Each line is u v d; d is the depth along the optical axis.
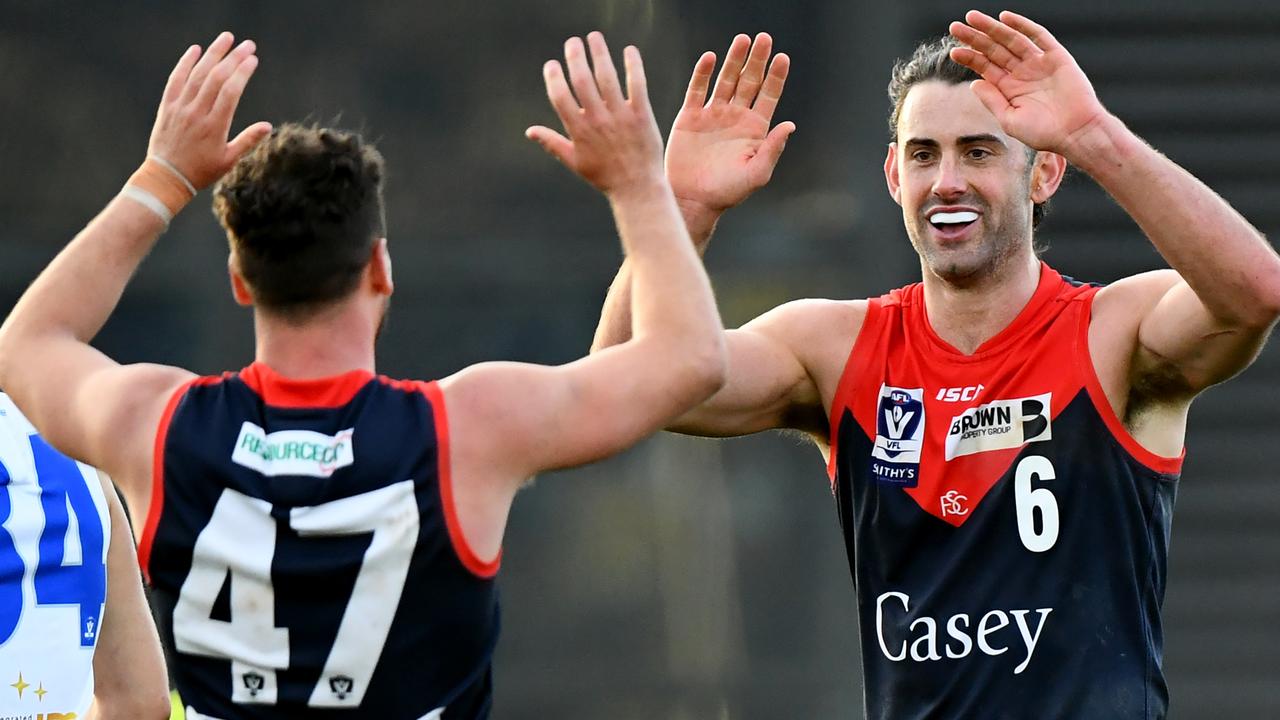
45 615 13.05
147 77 43.12
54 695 13.10
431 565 9.65
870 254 42.25
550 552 40.19
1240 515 37.72
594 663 39.75
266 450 9.74
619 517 40.38
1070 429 12.98
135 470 9.90
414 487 9.66
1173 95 40.44
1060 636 12.67
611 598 40.12
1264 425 38.19
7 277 42.25
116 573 13.82
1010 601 12.84
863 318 13.96
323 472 9.66
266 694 9.65
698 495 40.38
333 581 9.59
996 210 13.27
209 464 9.75
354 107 43.41
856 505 13.64
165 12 43.12
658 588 40.16
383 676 9.62
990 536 13.04
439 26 43.53
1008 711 12.67
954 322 13.52
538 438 9.78
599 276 43.00
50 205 42.69
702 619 40.06
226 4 43.16
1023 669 12.70
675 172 12.96
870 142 42.28
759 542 40.25
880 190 42.31
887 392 13.64
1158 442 13.09
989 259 13.28
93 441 10.02
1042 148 11.92
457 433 9.77
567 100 9.89
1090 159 11.80
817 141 43.25
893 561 13.37
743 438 40.50
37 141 42.72
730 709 39.41
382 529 9.62
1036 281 13.56
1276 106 40.38
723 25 43.34
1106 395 12.99
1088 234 39.38
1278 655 36.81
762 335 13.99
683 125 13.04
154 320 41.03
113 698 13.77
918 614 13.13
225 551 9.63
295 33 43.28
